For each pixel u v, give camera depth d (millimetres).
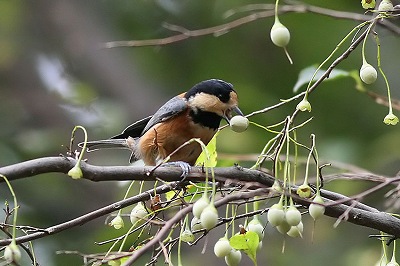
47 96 16125
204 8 15750
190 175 7023
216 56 15727
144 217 6656
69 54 16547
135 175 6809
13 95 16188
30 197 14266
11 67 16391
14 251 5664
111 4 16562
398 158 13148
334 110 14523
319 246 13211
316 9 9930
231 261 6469
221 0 15438
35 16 16844
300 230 6520
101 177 6703
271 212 6113
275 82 15219
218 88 8703
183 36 11055
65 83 16375
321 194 7180
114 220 6980
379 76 14406
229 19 15414
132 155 9359
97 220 14500
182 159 8789
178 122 8680
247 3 15148
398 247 12297
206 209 5875
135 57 16344
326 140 13906
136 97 15812
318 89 14453
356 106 14516
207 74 15703
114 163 14859
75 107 15836
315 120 14406
